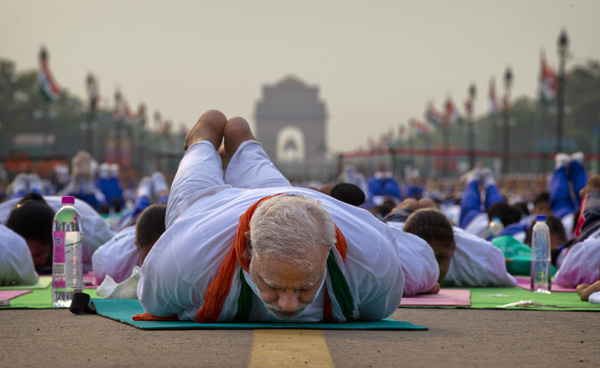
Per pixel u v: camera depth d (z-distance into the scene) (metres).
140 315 4.53
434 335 4.11
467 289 7.36
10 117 112.94
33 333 4.11
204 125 5.55
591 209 7.75
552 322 4.79
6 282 7.16
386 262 4.22
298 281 3.58
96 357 3.38
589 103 109.62
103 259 7.24
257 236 3.58
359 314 4.52
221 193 4.57
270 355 3.40
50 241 8.14
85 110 125.69
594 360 3.43
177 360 3.29
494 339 4.00
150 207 6.43
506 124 42.22
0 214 9.48
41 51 46.56
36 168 35.44
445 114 64.12
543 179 30.03
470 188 12.68
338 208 4.30
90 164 16.27
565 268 7.26
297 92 151.62
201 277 4.12
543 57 42.72
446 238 6.94
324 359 3.33
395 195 22.30
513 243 9.25
